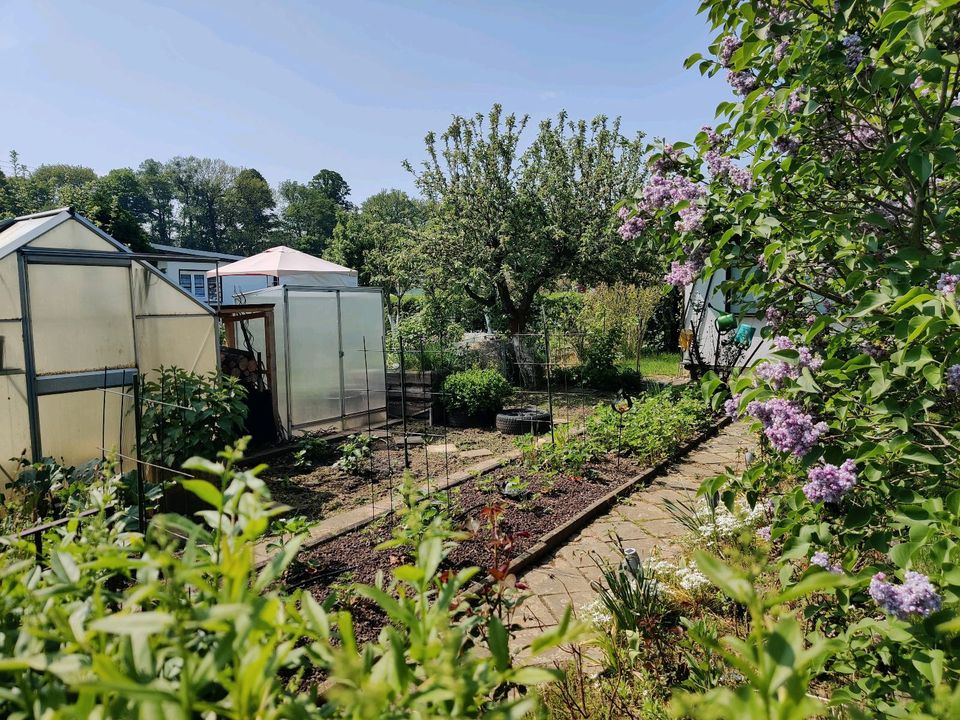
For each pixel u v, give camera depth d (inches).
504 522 202.5
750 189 124.0
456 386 408.8
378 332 423.2
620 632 121.7
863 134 118.5
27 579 47.1
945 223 99.7
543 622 144.5
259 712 32.3
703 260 127.6
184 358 306.5
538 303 628.7
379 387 423.2
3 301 228.1
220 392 285.3
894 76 88.4
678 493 240.4
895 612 62.4
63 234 251.0
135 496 159.5
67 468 213.5
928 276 86.8
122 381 266.1
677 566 157.4
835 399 85.9
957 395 88.6
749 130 113.3
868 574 69.6
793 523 87.4
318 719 35.7
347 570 167.2
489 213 534.6
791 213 121.5
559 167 560.4
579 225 556.7
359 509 235.9
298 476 286.7
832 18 100.4
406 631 47.1
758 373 95.0
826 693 95.3
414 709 33.5
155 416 261.7
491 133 533.6
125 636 34.5
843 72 100.8
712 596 136.3
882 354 98.3
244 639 31.0
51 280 243.8
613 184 573.3
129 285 273.4
